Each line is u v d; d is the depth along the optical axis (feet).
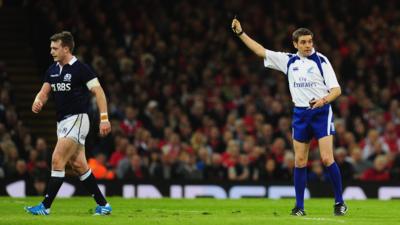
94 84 127.95
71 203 175.01
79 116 128.16
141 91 286.25
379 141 261.24
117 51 298.15
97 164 237.86
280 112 281.13
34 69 309.63
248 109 283.38
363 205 179.52
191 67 301.84
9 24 323.16
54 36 127.54
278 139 250.16
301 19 327.67
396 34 330.75
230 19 321.73
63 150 127.75
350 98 296.51
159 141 266.16
